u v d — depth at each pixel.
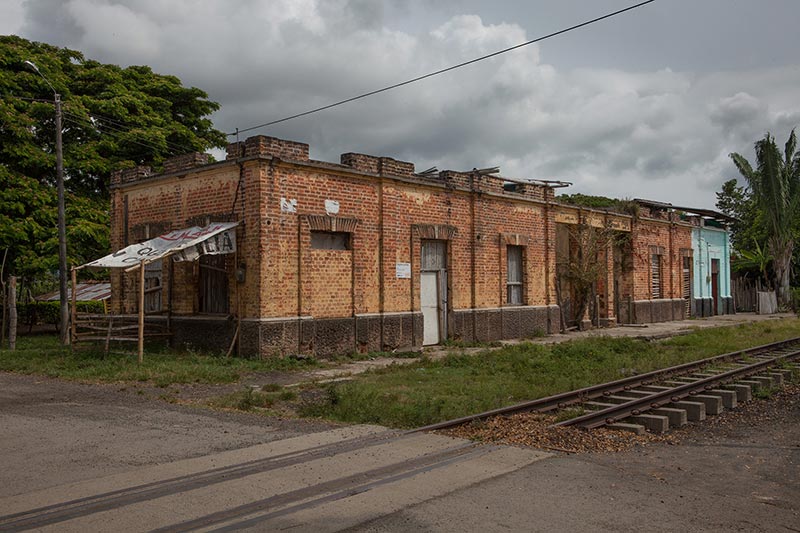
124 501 5.96
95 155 26.19
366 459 7.39
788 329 26.72
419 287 19.67
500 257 22.67
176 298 18.30
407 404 10.66
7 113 23.36
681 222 34.91
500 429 8.92
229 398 11.20
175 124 30.66
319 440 8.30
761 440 8.88
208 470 6.96
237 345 16.39
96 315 17.88
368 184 18.39
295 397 11.44
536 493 6.26
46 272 26.39
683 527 5.46
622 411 10.02
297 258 16.62
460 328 21.03
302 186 16.77
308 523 5.44
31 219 23.36
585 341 20.03
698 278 37.00
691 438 9.04
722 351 18.41
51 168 25.25
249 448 7.91
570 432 8.86
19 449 7.89
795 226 45.22
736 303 42.38
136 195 20.08
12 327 19.11
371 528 5.35
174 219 18.61
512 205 23.38
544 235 24.94
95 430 8.94
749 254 47.00
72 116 25.80
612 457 7.77
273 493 6.20
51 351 18.22
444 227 20.52
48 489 6.32
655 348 19.17
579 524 5.48
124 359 15.83
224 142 34.91
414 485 6.46
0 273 22.92
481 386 12.53
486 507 5.86
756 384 12.66
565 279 27.50
